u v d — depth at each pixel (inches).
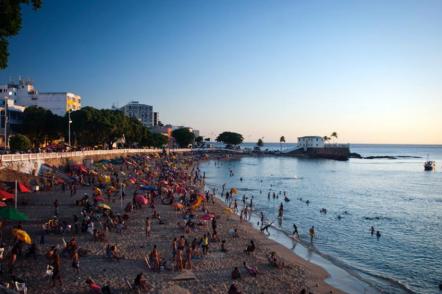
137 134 5290.4
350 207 2583.7
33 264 1036.5
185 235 1457.9
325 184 3922.2
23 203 1734.7
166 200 2132.1
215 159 7529.5
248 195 2984.7
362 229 1919.3
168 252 1234.6
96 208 1622.8
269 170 5477.4
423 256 1483.8
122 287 943.0
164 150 6112.2
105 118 3986.2
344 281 1159.6
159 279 1008.2
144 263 1121.4
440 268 1348.4
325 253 1475.1
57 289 903.1
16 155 2103.8
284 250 1455.5
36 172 2321.6
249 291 992.9
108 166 3218.5
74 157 2967.5
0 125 3481.8
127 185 2559.1
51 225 1349.7
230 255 1278.3
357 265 1352.1
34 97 5004.9
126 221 1558.8
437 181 4500.5
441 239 1748.3
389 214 2357.3
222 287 1000.9
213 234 1445.6
